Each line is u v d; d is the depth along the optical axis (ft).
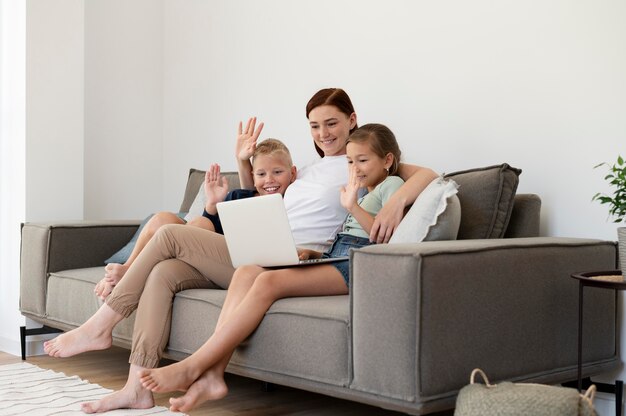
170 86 14.58
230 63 13.24
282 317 6.98
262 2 12.59
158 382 6.84
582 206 8.37
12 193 12.44
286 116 12.17
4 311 12.33
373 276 6.09
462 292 6.15
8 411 7.91
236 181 11.22
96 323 8.34
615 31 8.10
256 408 8.48
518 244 6.76
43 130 12.42
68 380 9.54
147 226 9.25
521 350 6.70
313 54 11.69
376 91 10.69
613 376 8.05
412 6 10.19
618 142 8.07
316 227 8.81
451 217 7.35
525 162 8.92
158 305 8.16
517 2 8.99
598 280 6.53
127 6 14.33
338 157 9.25
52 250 10.98
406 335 5.87
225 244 8.48
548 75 8.70
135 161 14.46
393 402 5.98
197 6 13.94
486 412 5.47
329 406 8.60
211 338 7.12
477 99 9.42
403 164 8.60
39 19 12.38
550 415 5.32
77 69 12.81
